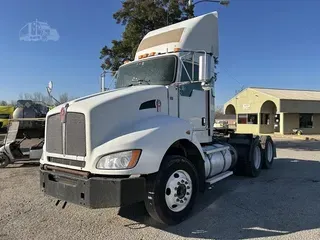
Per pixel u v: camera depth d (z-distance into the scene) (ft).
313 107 102.42
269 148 32.17
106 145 13.65
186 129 16.35
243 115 115.55
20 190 22.67
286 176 28.12
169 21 54.08
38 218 16.55
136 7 55.11
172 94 18.03
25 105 53.83
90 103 14.39
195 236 14.12
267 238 13.83
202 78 16.80
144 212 17.35
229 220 16.15
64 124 14.85
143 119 15.56
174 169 15.24
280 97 99.40
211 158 20.51
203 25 21.81
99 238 13.87
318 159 40.32
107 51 57.26
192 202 16.28
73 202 14.01
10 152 32.12
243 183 25.07
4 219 16.39
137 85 19.34
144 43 22.18
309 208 18.20
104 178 13.37
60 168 15.15
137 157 13.56
